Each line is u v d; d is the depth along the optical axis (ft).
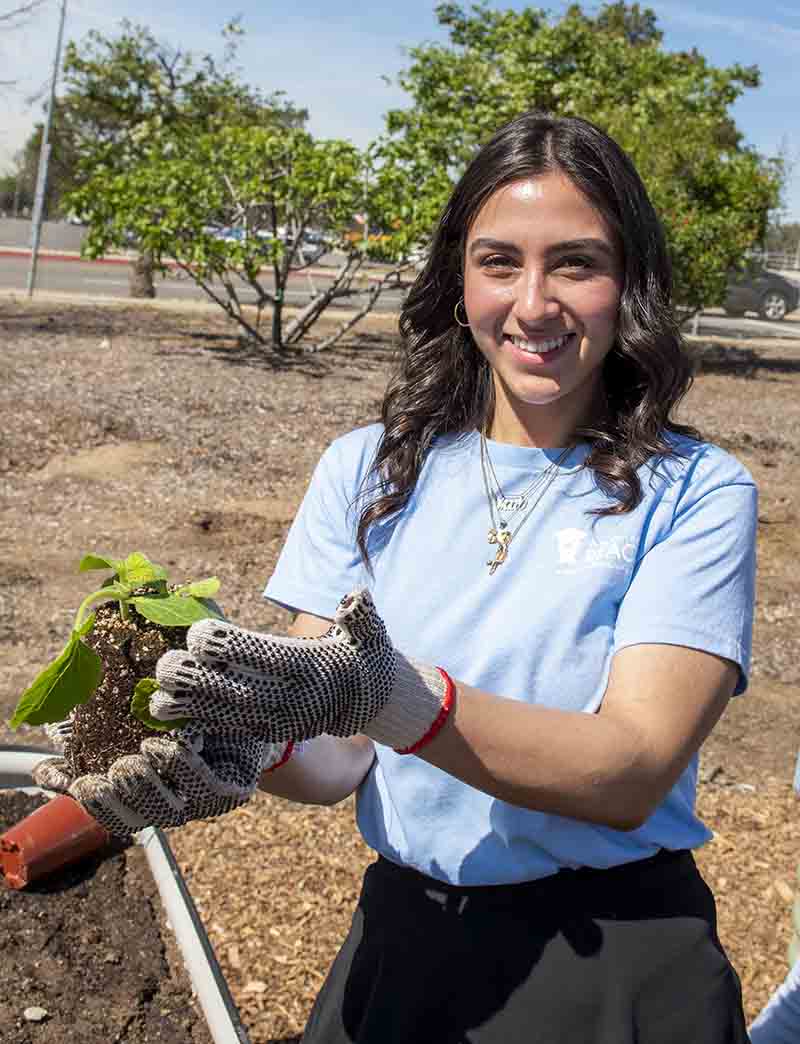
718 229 49.37
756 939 10.70
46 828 9.13
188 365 40.96
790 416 39.96
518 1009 4.78
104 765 4.25
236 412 33.27
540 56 58.03
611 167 4.85
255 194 44.24
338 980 5.35
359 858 11.69
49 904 8.98
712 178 50.08
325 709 3.88
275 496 25.88
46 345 43.19
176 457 28.17
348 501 5.49
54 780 4.44
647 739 4.38
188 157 46.09
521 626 4.84
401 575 5.17
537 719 4.24
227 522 23.80
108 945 8.65
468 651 4.92
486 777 4.21
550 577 4.86
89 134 71.97
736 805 13.23
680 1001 4.74
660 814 4.98
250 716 3.82
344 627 3.95
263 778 5.02
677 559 4.75
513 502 5.07
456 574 5.04
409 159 45.75
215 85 63.46
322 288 85.40
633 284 4.97
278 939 10.39
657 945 4.79
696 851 12.10
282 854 11.66
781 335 77.36
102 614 4.44
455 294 5.46
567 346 4.93
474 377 5.49
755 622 20.13
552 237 4.81
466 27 60.39
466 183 5.10
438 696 4.11
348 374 42.34
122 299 65.21
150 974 8.43
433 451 5.38
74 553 21.38
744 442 34.63
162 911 9.05
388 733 4.10
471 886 4.98
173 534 22.84
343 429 32.40
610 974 4.74
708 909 5.03
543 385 4.94
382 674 3.98
